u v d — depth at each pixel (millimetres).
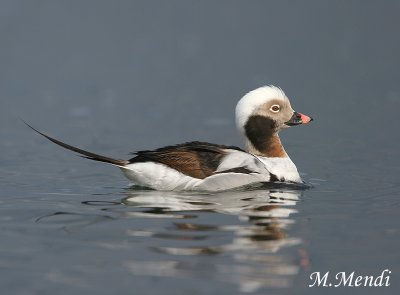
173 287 7570
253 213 10344
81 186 12602
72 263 8227
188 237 9125
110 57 36125
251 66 33844
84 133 20609
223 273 7930
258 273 7949
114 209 10562
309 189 12234
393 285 7789
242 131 13164
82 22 42938
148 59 35938
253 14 46219
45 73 32062
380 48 37156
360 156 16219
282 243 8930
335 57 35438
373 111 23297
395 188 12422
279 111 13000
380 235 9289
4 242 8969
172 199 11203
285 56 36031
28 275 7910
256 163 12227
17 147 17891
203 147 12008
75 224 9742
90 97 27422
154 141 19328
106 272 7961
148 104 25953
